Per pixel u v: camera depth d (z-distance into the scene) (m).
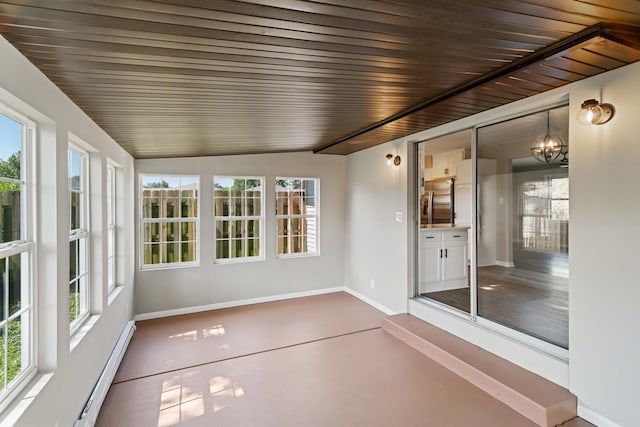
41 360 1.85
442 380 3.04
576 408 2.48
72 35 1.43
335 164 6.00
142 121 2.86
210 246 5.10
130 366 3.32
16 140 1.71
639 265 2.14
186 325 4.44
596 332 2.36
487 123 3.33
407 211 4.41
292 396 2.81
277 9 1.38
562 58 2.02
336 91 2.55
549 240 2.85
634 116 2.15
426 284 4.63
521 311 3.08
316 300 5.55
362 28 1.60
